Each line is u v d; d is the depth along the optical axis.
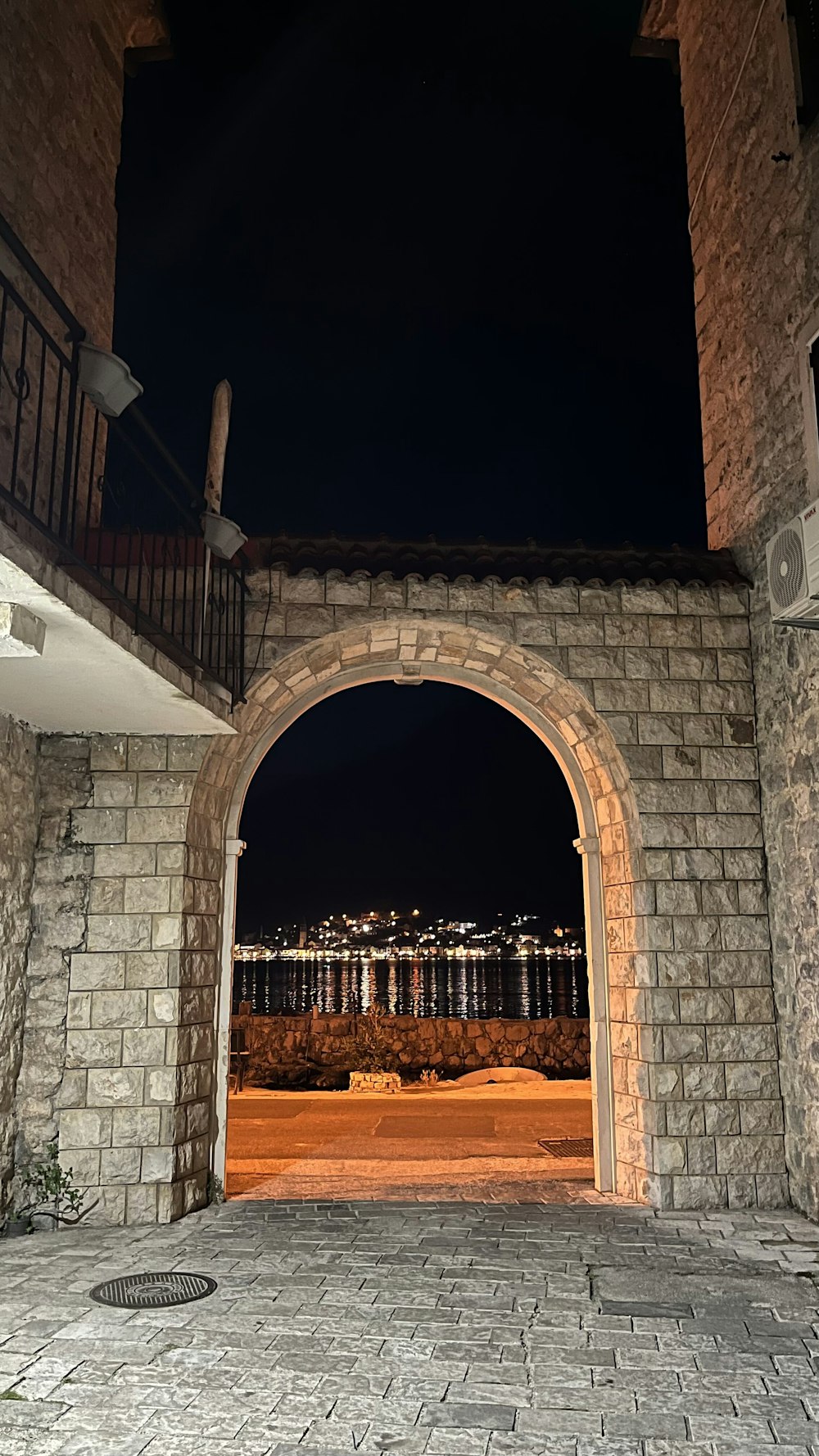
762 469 7.22
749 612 7.37
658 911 6.91
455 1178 7.59
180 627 6.86
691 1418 3.52
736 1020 6.81
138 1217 6.23
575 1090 12.98
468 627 7.14
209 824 7.19
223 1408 3.59
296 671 7.33
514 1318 4.54
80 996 6.46
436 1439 3.36
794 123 6.69
